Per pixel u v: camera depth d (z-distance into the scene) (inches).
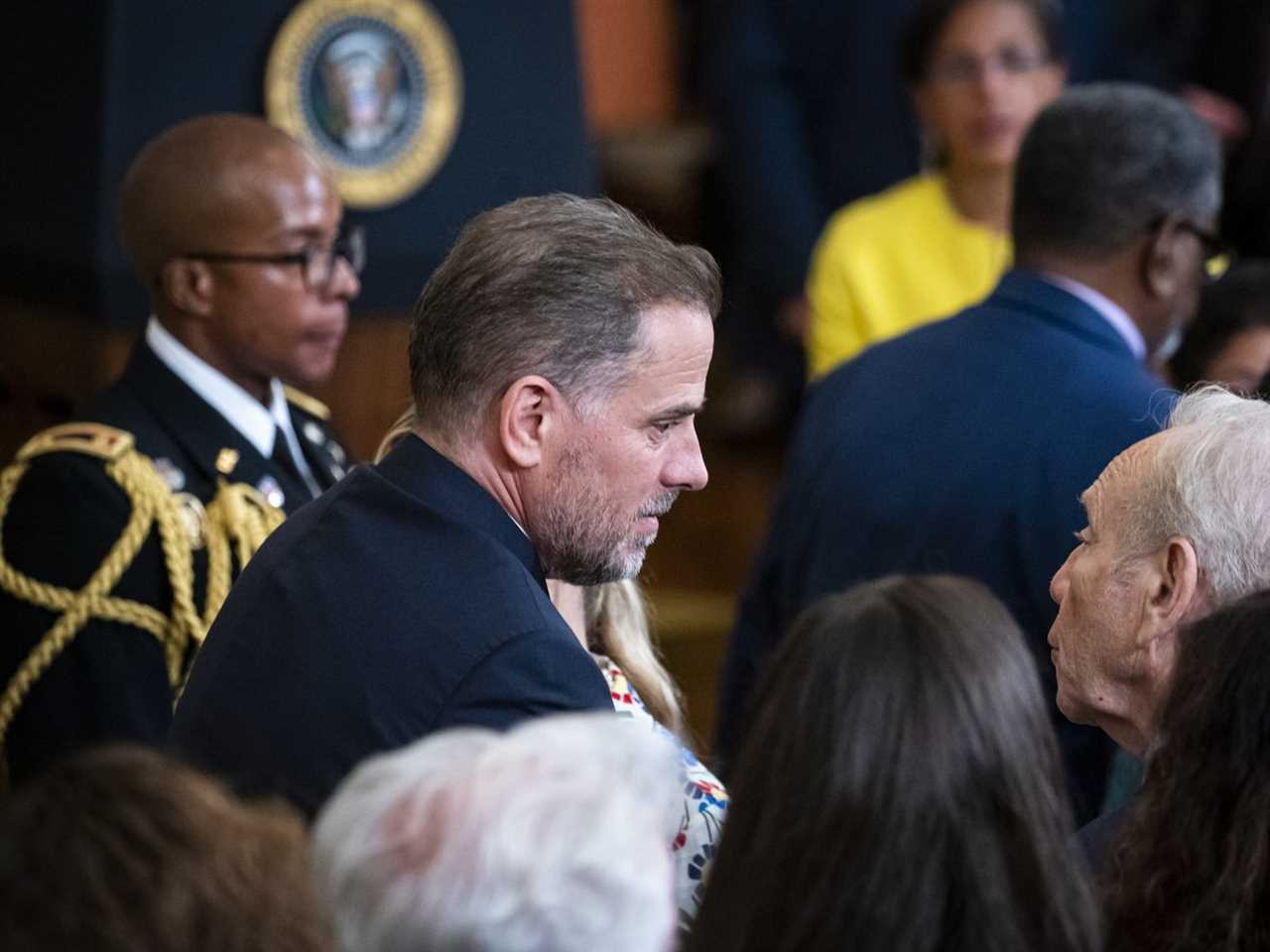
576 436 253.1
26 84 452.4
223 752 251.9
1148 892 216.8
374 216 467.2
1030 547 343.6
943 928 198.1
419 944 164.2
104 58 434.3
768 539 393.1
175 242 361.4
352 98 458.9
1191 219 362.0
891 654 202.1
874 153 649.0
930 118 524.7
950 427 354.6
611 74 712.4
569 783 169.8
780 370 736.3
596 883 164.7
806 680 204.1
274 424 378.0
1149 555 260.1
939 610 205.0
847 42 646.5
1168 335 372.8
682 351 254.5
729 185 669.9
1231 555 253.0
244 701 252.4
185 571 356.2
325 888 168.9
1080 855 231.5
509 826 165.9
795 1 650.8
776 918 200.2
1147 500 260.7
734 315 744.3
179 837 158.7
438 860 165.5
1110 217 358.6
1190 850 214.1
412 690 244.8
